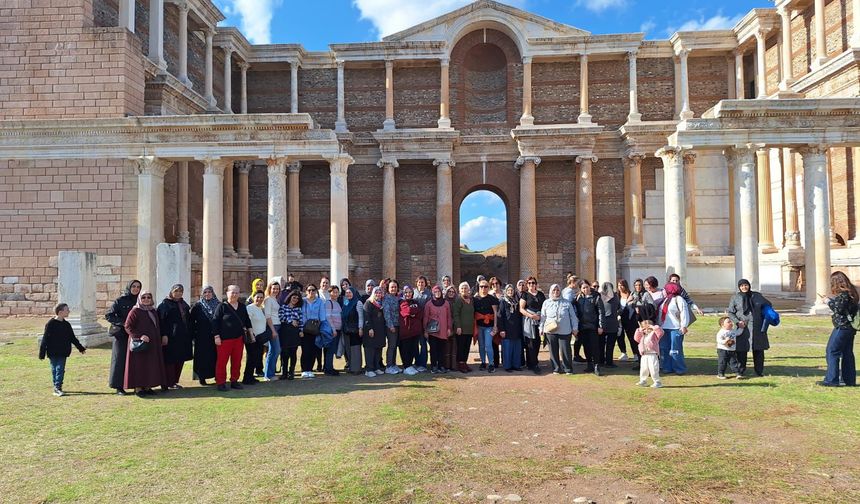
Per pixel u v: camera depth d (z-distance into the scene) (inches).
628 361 657.6
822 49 1238.9
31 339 786.8
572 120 1553.9
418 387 512.4
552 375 570.9
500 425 386.0
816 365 579.5
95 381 542.6
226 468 303.1
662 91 1550.2
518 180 1544.0
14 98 1047.0
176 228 1211.9
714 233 1517.0
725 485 277.1
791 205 1326.3
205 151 1008.2
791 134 1005.8
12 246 1022.4
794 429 365.7
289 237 1529.3
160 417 410.0
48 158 1017.5
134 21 1165.1
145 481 285.7
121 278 1003.3
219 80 1507.1
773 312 528.7
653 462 309.6
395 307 589.0
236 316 515.8
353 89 1600.6
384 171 1498.5
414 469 301.0
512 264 1541.6
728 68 1534.2
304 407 437.4
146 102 1132.5
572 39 1496.1
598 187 1546.5
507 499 263.3
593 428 377.7
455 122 1566.2
